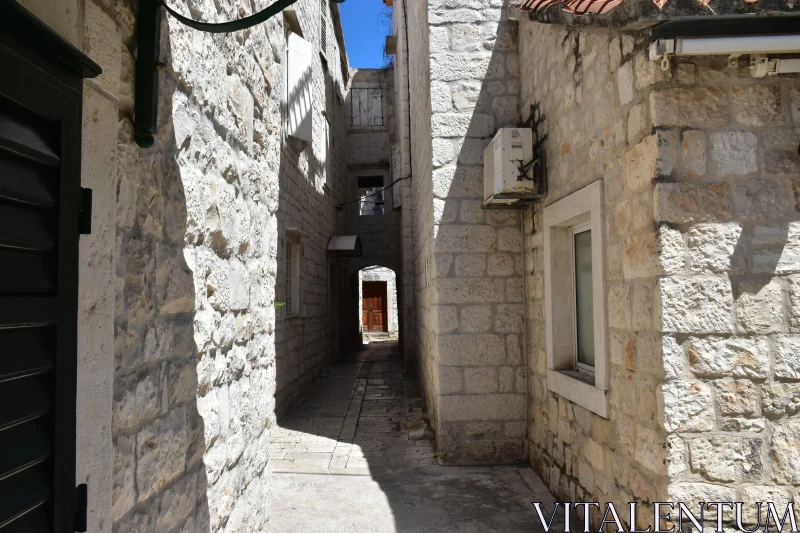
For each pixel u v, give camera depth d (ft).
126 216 4.97
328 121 38.01
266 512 10.49
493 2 16.93
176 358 6.08
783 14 7.24
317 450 18.29
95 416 4.38
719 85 8.27
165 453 5.75
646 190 8.58
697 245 8.13
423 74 19.49
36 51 3.56
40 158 3.62
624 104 9.36
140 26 5.24
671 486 7.98
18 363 3.44
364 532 11.98
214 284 7.42
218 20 7.57
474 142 16.71
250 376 9.33
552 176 13.64
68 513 3.96
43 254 3.74
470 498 13.80
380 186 52.70
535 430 15.66
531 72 15.49
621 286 9.57
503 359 16.51
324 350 37.29
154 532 5.49
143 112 5.14
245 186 9.07
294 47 25.16
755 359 8.04
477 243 16.65
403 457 17.33
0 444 3.32
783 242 8.13
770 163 8.20
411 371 34.94
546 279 14.26
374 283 69.82
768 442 7.98
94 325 4.37
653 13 7.30
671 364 8.07
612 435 10.15
